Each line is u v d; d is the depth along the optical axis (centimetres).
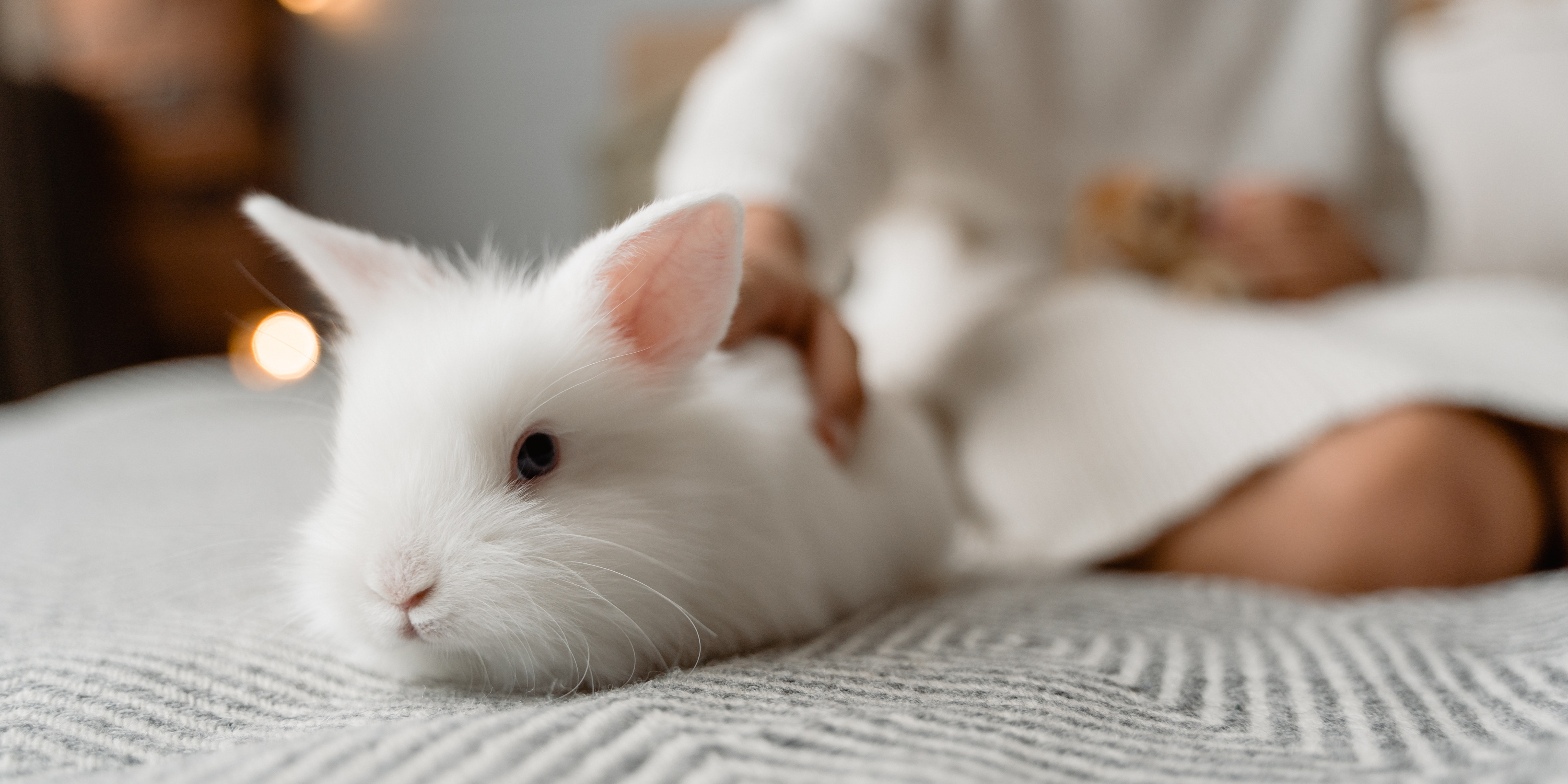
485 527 44
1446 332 63
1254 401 59
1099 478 61
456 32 180
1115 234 78
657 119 151
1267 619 51
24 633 48
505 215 182
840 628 50
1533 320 62
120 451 85
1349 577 56
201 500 68
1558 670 43
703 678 43
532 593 44
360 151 182
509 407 46
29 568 56
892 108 72
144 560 57
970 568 62
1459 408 57
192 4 160
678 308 49
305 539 47
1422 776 37
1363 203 86
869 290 93
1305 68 78
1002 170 81
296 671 45
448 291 50
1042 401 65
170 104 161
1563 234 106
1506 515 56
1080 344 65
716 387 51
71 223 159
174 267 163
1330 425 56
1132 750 39
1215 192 81
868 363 75
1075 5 77
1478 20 119
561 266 49
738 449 49
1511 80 110
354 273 51
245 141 163
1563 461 59
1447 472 55
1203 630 49
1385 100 84
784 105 66
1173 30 78
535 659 45
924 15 72
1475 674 44
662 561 46
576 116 178
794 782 36
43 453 83
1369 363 57
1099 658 45
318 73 180
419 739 38
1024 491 63
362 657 46
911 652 46
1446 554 55
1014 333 68
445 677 46
